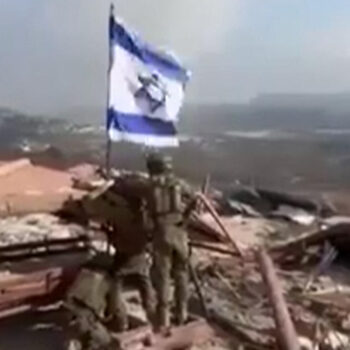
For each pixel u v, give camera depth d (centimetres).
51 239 923
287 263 1098
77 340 663
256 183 3033
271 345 730
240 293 895
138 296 828
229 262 989
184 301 745
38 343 715
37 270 820
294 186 2984
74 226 1100
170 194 731
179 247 732
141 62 851
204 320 755
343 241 1128
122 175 793
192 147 4856
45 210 788
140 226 718
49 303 732
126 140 855
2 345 708
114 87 842
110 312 702
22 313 759
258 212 1662
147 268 732
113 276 702
